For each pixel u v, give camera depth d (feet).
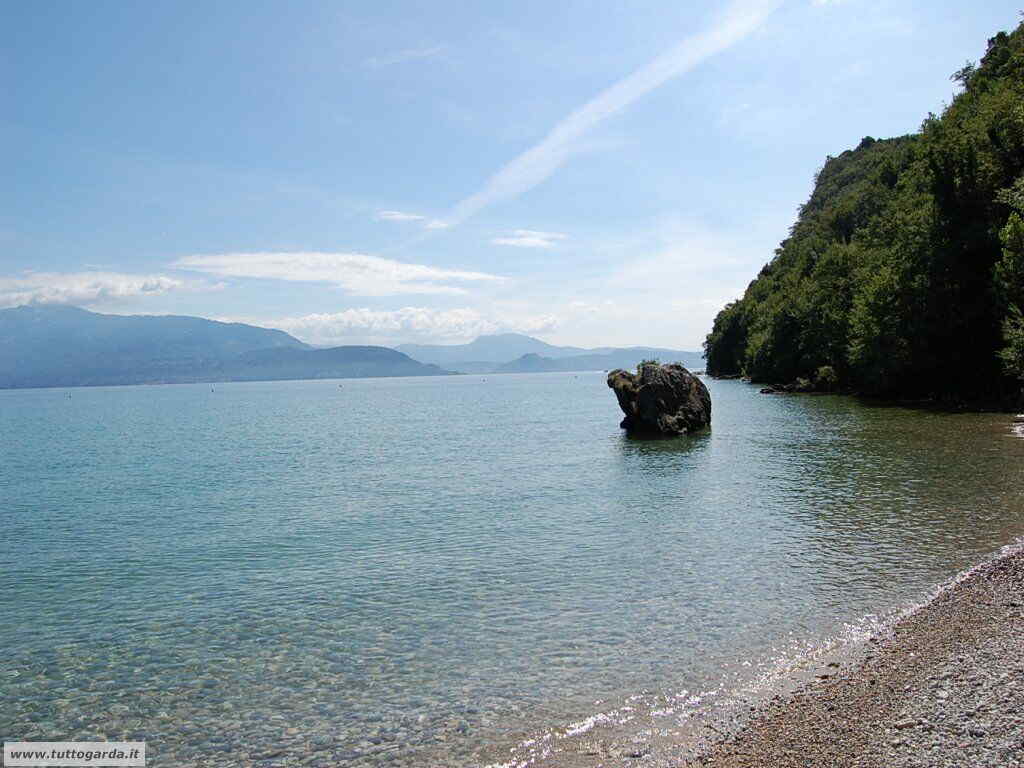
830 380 308.81
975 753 27.37
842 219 455.22
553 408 340.18
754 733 31.89
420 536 77.30
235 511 96.73
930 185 214.69
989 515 71.67
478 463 139.44
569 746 32.76
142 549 76.07
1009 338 161.27
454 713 36.81
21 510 102.68
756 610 49.03
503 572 61.87
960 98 284.00
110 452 187.52
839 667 38.58
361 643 46.93
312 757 33.35
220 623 51.90
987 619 42.37
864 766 27.53
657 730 33.53
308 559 69.31
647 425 177.37
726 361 590.96
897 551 61.11
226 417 359.87
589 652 43.60
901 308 213.46
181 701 39.81
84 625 52.47
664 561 62.80
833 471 106.22
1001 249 183.52
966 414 177.27
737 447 144.15
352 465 144.56
